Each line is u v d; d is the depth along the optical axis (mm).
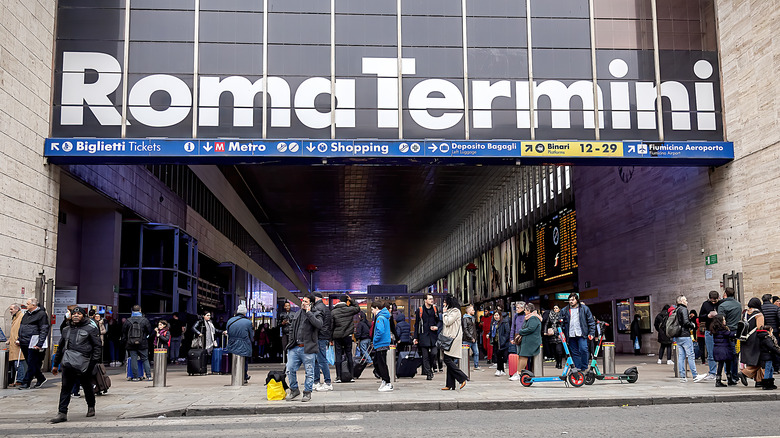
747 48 18922
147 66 18922
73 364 9594
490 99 19484
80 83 18734
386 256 86375
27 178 17188
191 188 34219
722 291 19875
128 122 18672
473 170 40844
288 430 8383
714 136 19922
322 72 19266
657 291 24312
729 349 12570
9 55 16312
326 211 54719
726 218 19875
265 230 63531
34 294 17469
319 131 19031
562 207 35469
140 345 16891
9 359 14789
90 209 25016
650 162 19734
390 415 9859
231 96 18984
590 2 20125
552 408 10594
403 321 18734
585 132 19516
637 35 20125
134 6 19156
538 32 19891
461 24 19766
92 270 24766
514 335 15641
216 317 37969
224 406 10461
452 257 69188
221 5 19359
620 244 27719
